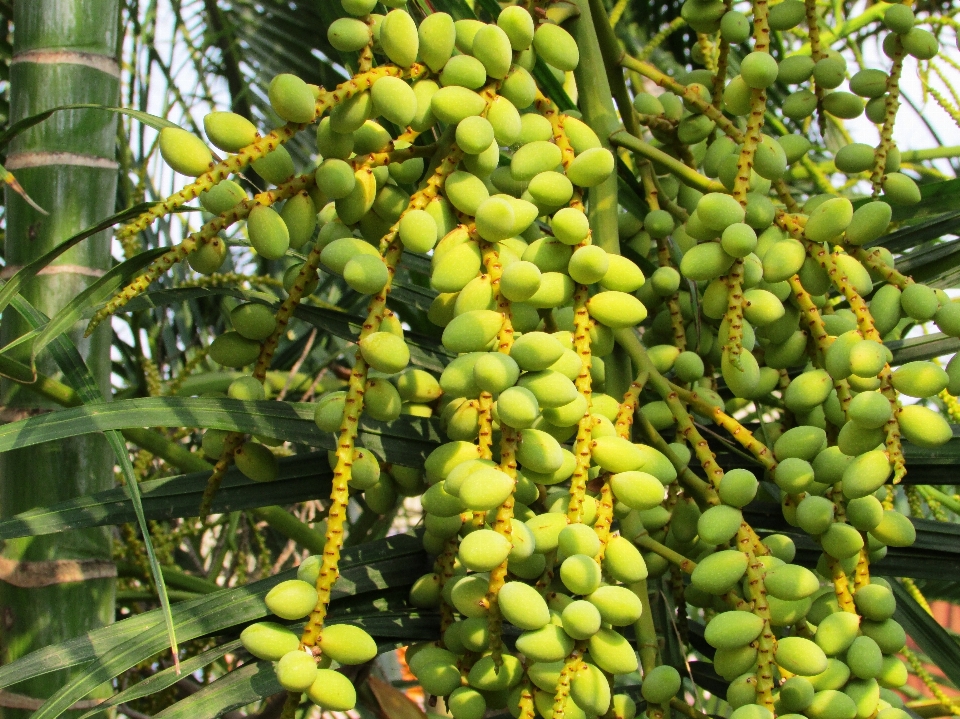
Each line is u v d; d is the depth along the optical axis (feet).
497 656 1.74
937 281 2.51
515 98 1.95
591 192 2.18
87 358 2.40
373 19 1.91
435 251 1.87
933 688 2.75
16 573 2.32
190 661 1.90
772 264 1.97
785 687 1.77
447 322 1.97
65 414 1.87
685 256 1.99
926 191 2.55
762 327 2.08
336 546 1.73
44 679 2.27
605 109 2.22
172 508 2.08
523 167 1.96
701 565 1.84
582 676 1.73
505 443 1.76
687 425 1.99
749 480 1.89
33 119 1.96
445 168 1.89
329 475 2.16
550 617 1.76
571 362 1.84
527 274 1.80
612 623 1.75
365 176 1.90
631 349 2.05
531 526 1.82
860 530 1.93
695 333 2.31
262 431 1.97
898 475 1.80
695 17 2.31
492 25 1.89
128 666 1.85
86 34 2.43
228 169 1.76
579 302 1.90
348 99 1.85
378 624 2.08
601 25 2.29
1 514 2.34
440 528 2.02
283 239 1.82
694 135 2.34
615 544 1.81
